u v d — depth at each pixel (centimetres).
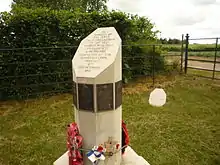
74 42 586
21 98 538
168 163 280
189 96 544
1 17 504
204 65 959
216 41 677
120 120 202
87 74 176
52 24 554
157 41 797
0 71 514
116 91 185
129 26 658
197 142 329
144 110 456
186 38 765
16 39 520
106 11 630
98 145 188
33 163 282
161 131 364
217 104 490
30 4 1035
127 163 218
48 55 557
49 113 448
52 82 574
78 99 184
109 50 185
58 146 323
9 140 342
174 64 782
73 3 1181
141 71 710
